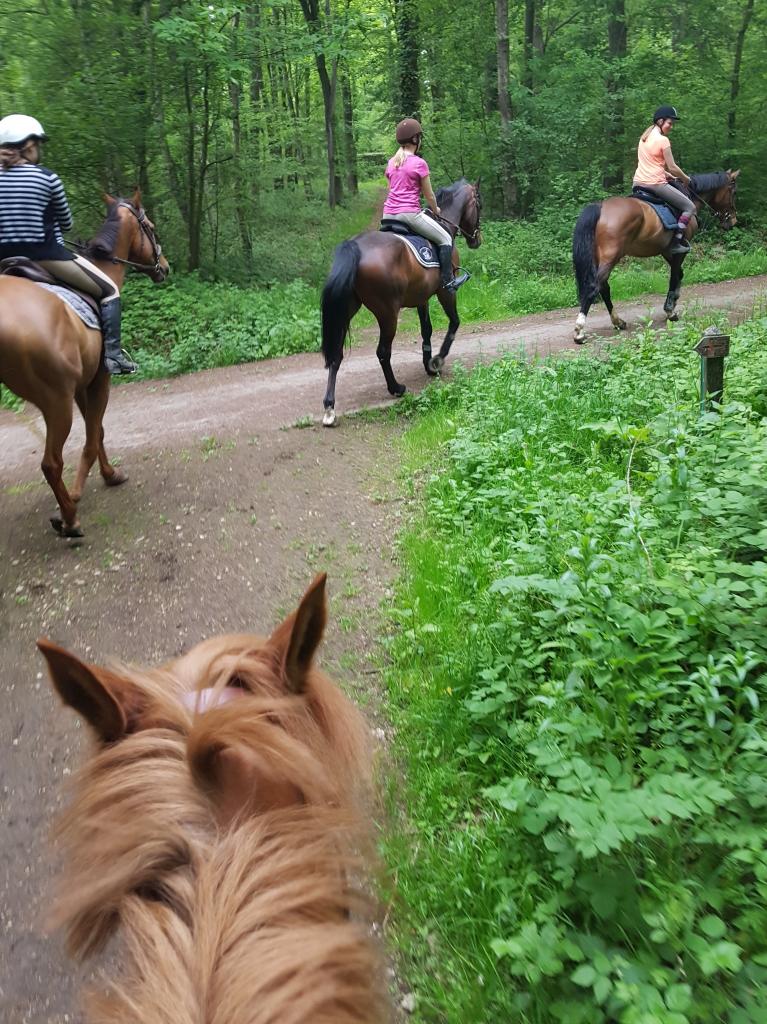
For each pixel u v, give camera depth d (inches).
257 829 44.2
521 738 117.6
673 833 93.7
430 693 139.4
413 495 236.7
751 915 83.5
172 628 179.8
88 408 238.5
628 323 468.4
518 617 148.6
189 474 268.4
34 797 131.9
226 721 47.5
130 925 40.0
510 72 900.0
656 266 689.6
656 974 77.1
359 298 314.0
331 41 601.6
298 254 706.8
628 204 418.6
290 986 36.0
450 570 177.8
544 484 207.5
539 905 90.0
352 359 441.7
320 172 949.2
